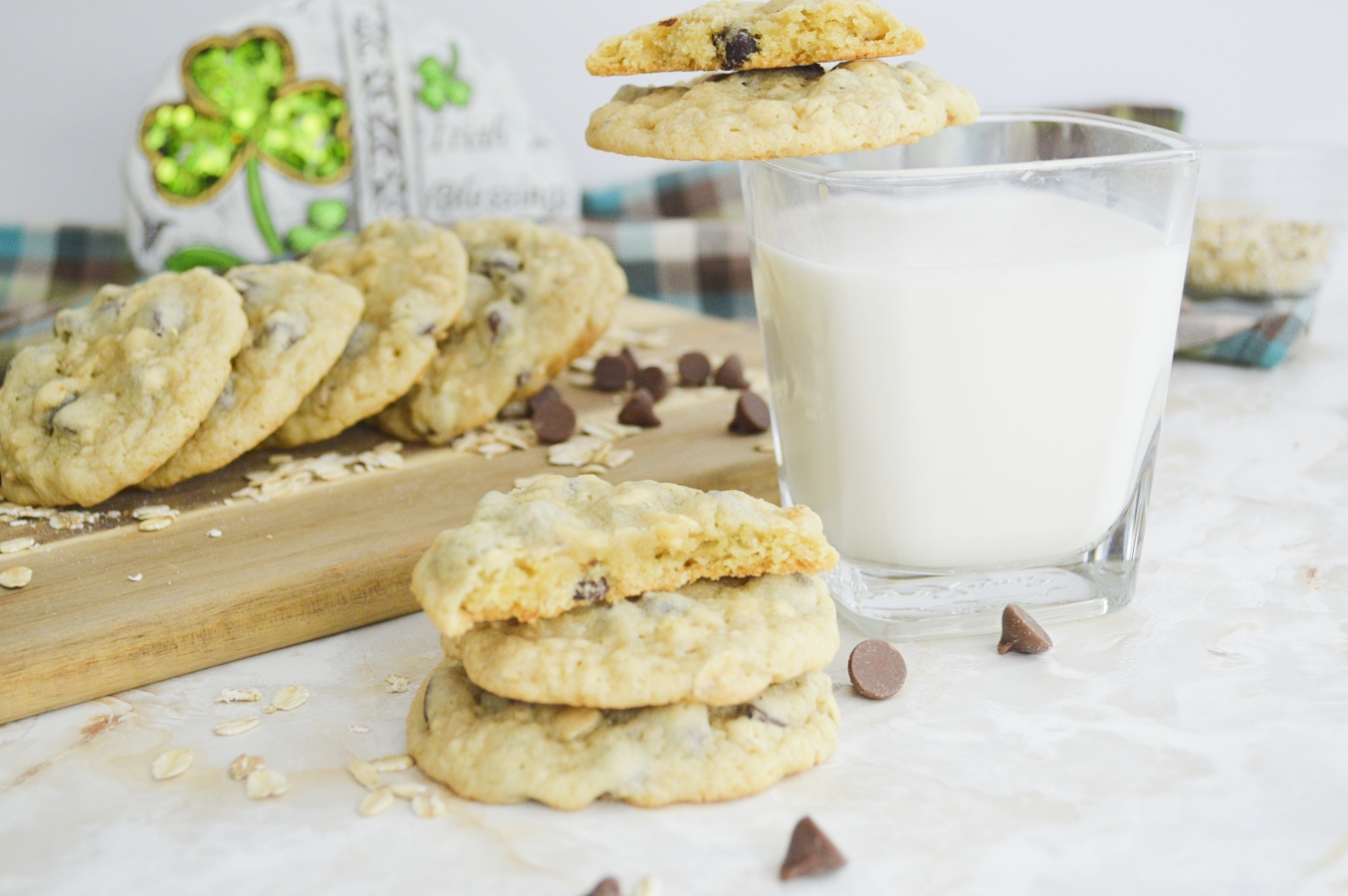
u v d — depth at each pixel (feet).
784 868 1.18
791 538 1.30
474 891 1.18
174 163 2.40
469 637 1.28
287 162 2.44
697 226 2.59
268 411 1.61
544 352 1.78
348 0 2.45
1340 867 1.18
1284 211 1.94
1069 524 1.41
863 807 1.24
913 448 1.39
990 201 1.36
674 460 1.68
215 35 2.39
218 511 1.59
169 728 1.34
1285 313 1.96
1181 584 1.48
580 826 1.23
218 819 1.25
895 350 1.36
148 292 1.65
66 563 1.49
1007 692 1.35
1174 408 1.87
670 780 1.24
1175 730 1.30
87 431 1.57
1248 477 1.68
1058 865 1.19
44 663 1.36
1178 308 1.41
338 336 1.65
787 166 1.38
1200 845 1.20
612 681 1.24
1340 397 1.89
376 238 1.80
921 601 1.43
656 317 2.26
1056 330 1.36
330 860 1.21
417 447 1.74
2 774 1.30
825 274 1.37
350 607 1.46
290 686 1.39
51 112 2.61
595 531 1.29
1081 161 1.35
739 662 1.25
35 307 2.23
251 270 1.72
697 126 1.35
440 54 2.49
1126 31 2.66
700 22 1.37
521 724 1.27
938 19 2.63
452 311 1.72
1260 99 2.68
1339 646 1.39
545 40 2.72
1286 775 1.25
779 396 1.47
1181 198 1.37
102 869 1.21
